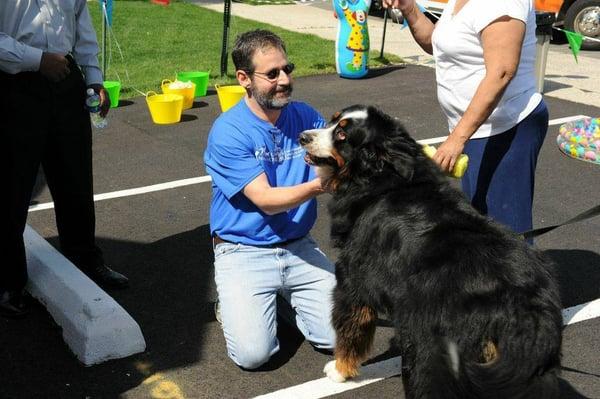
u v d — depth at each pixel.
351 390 3.31
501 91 3.14
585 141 6.61
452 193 2.82
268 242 3.56
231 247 3.59
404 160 2.85
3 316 3.88
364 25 9.54
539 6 12.31
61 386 3.32
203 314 3.98
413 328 2.54
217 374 3.43
